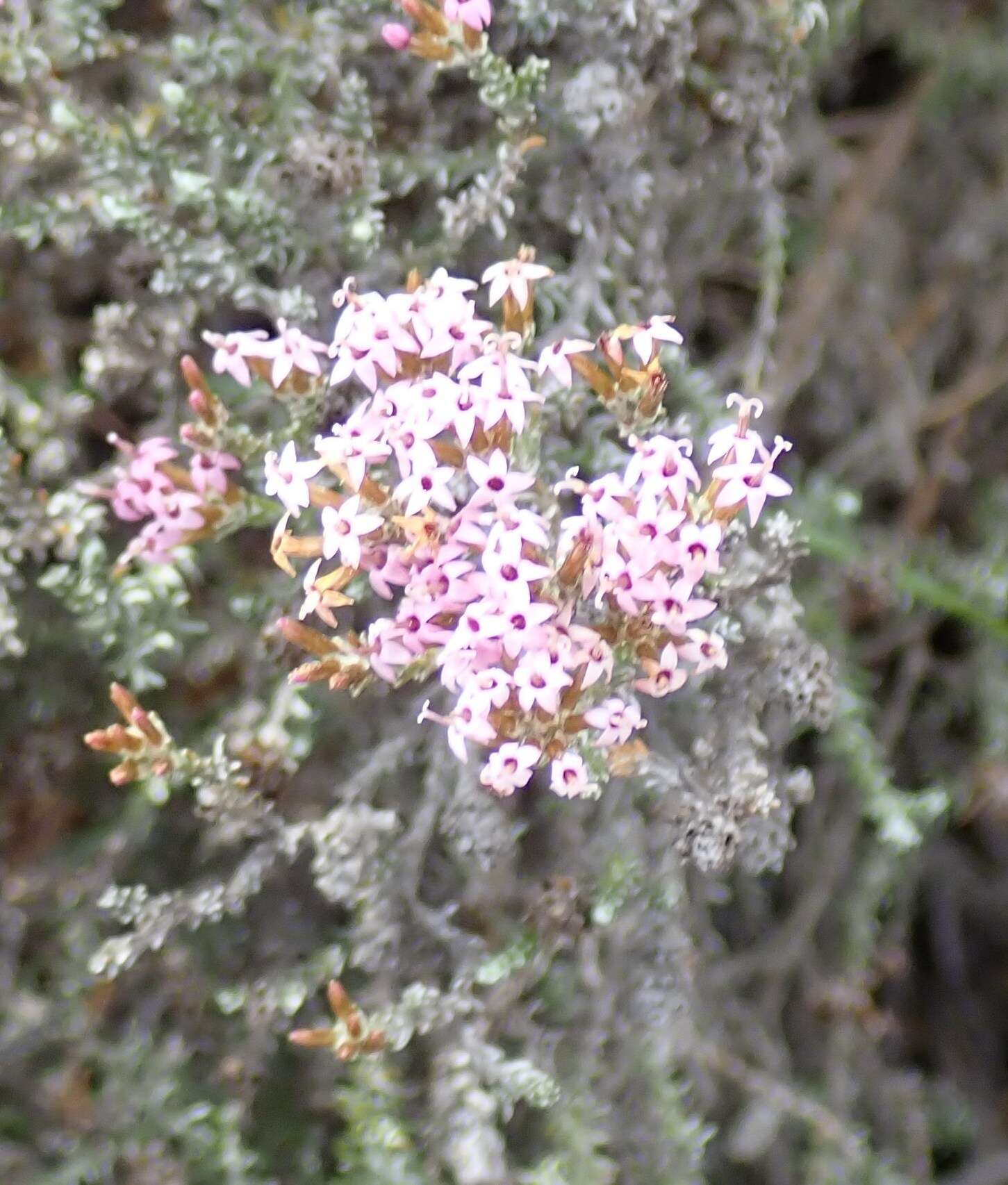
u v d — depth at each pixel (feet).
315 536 0.70
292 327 0.70
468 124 0.75
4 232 0.72
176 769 0.69
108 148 0.71
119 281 0.74
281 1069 0.74
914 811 0.75
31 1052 0.73
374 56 0.74
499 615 0.64
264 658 0.73
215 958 0.74
